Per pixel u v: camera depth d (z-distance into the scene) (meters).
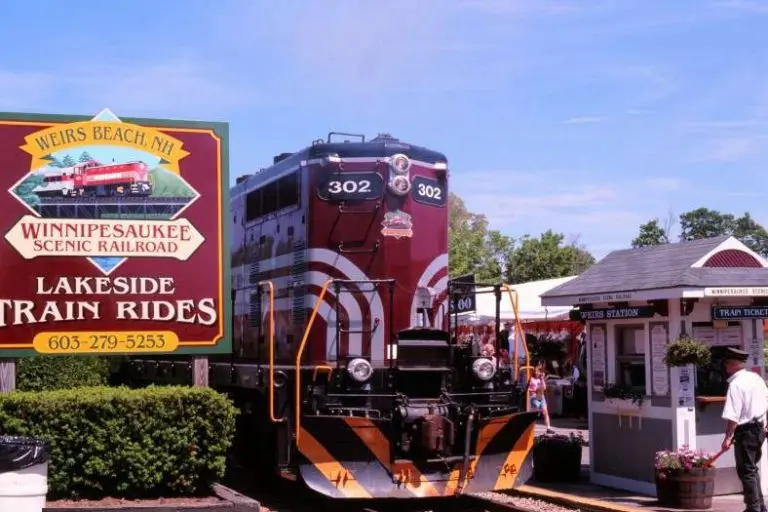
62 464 9.61
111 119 10.83
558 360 23.92
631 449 11.41
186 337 10.91
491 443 10.48
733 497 10.95
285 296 11.90
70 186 10.65
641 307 11.08
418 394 10.63
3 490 8.55
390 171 11.31
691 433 10.73
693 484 10.06
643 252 12.30
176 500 9.83
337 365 10.36
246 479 13.17
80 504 9.48
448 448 10.09
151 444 9.79
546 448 12.22
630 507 10.21
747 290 10.50
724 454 11.06
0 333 10.31
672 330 10.77
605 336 11.89
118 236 10.77
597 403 11.98
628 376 11.67
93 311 10.63
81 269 10.62
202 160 11.11
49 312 10.49
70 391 10.04
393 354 11.04
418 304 11.32
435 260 11.58
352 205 11.27
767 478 11.27
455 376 10.86
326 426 9.84
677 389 10.68
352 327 11.08
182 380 13.77
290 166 11.99
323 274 11.18
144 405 9.83
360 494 9.81
